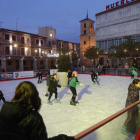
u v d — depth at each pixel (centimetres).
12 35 3409
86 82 1304
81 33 4819
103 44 3650
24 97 114
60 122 422
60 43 4797
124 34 3200
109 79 1504
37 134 107
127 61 3091
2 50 3206
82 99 692
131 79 1471
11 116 101
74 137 128
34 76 1867
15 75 1645
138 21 2964
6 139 101
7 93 877
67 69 1079
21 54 3612
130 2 3042
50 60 4488
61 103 625
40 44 4128
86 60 4606
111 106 577
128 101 377
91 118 451
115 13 3344
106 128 180
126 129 230
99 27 3694
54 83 606
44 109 546
